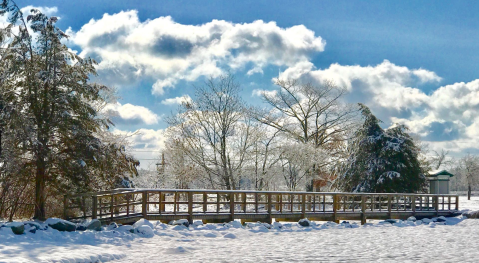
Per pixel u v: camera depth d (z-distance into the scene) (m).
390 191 33.69
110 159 19.48
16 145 17.75
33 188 19.08
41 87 18.23
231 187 33.06
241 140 33.69
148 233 15.79
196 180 33.94
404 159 34.06
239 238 16.36
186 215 18.58
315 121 41.28
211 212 19.28
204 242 15.09
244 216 19.88
